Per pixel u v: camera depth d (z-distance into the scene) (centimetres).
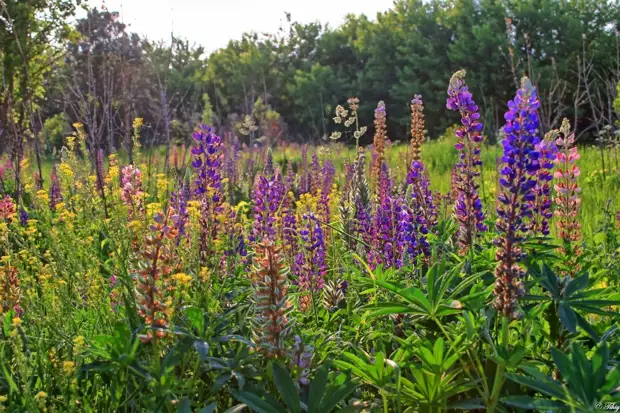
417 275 372
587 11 4181
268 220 405
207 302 293
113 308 341
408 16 5169
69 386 267
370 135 5066
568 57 4019
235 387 276
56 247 356
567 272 369
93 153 621
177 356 259
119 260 335
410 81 4825
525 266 303
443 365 262
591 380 225
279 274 270
